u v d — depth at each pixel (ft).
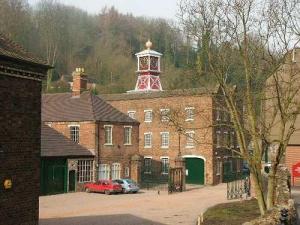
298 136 118.32
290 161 119.65
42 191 129.49
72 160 140.26
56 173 135.13
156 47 367.25
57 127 157.07
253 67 74.84
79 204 112.68
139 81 239.50
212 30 76.28
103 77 336.70
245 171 200.03
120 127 161.07
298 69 80.84
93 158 148.97
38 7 338.34
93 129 150.71
